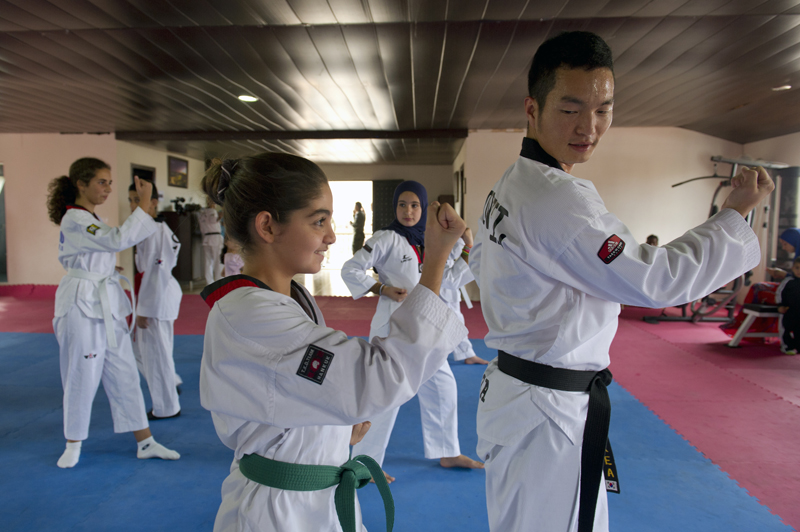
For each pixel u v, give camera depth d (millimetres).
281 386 876
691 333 6379
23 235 9250
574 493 1220
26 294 9117
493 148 8539
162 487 2664
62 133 9008
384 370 871
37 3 3576
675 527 2320
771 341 5945
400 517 2400
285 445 1017
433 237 909
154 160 10250
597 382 1261
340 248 17812
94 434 3338
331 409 866
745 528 2316
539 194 1179
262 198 961
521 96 6223
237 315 909
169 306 3576
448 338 908
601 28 4016
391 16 3789
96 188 2912
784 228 7344
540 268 1177
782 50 4527
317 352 871
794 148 7324
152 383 3584
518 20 3869
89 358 2848
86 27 4020
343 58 4758
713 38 4234
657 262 1069
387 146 10289
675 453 3072
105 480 2730
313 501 1024
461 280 2980
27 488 2643
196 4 3578
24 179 9148
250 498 1021
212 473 2820
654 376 4605
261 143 9758
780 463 2947
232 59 4809
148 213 2871
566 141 1236
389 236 2871
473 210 8609
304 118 7598
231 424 1011
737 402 3941
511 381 1287
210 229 10258
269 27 3994
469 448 3174
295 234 979
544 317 1206
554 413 1214
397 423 3584
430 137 8625
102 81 5594
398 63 4926
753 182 1117
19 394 4090
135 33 4137
